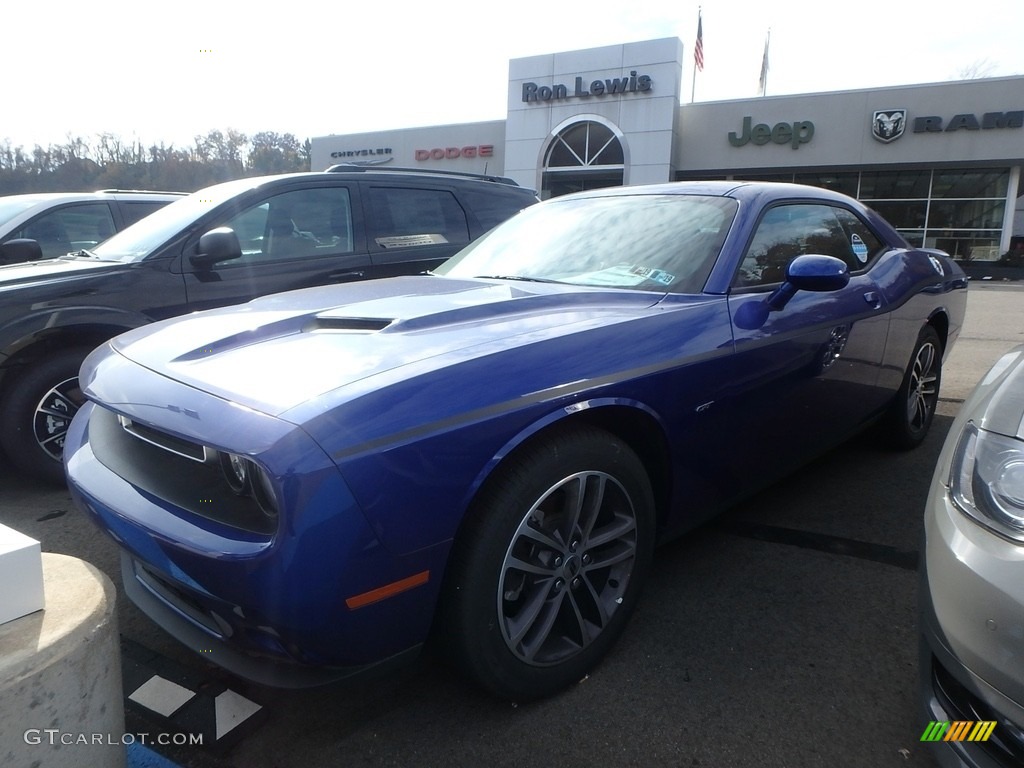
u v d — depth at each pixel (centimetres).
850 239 365
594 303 255
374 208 509
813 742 199
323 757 197
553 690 217
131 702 219
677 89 2583
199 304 417
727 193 312
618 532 228
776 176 2617
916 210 2497
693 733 203
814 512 351
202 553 168
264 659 183
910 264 396
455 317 230
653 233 303
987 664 153
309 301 266
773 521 341
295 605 161
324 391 175
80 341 390
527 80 2752
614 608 230
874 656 238
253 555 162
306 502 159
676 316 245
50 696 140
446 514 179
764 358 266
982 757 158
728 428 259
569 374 206
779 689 221
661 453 240
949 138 2328
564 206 367
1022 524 156
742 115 2550
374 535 167
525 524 196
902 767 190
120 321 386
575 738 202
